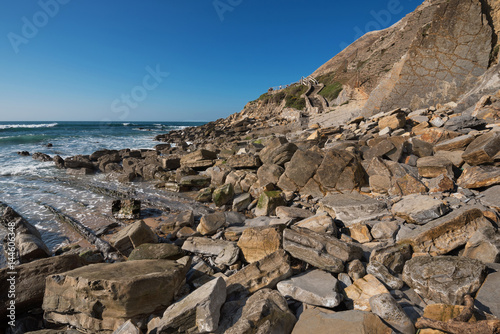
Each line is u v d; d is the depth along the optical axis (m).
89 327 3.19
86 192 10.67
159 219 7.60
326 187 7.59
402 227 4.82
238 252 4.77
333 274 3.90
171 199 9.48
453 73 13.48
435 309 2.77
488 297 2.84
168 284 3.34
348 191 7.32
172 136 43.22
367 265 3.82
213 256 4.99
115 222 7.25
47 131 47.41
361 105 25.50
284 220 5.69
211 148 20.12
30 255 5.04
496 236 3.65
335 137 12.66
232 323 2.96
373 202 5.80
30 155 20.52
